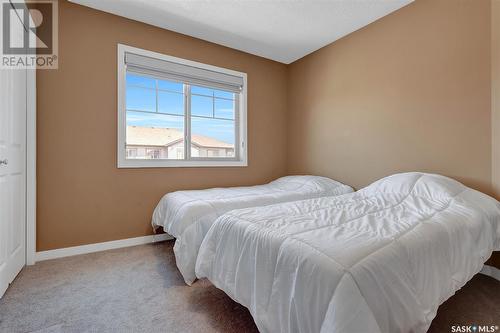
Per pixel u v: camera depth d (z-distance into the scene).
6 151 1.73
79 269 2.09
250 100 3.54
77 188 2.43
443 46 2.20
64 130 2.37
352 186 2.98
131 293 1.73
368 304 0.85
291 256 1.06
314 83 3.46
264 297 1.14
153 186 2.82
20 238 2.03
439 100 2.23
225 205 2.13
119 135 2.62
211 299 1.66
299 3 2.41
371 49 2.76
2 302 1.60
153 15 2.61
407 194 2.00
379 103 2.70
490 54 1.93
